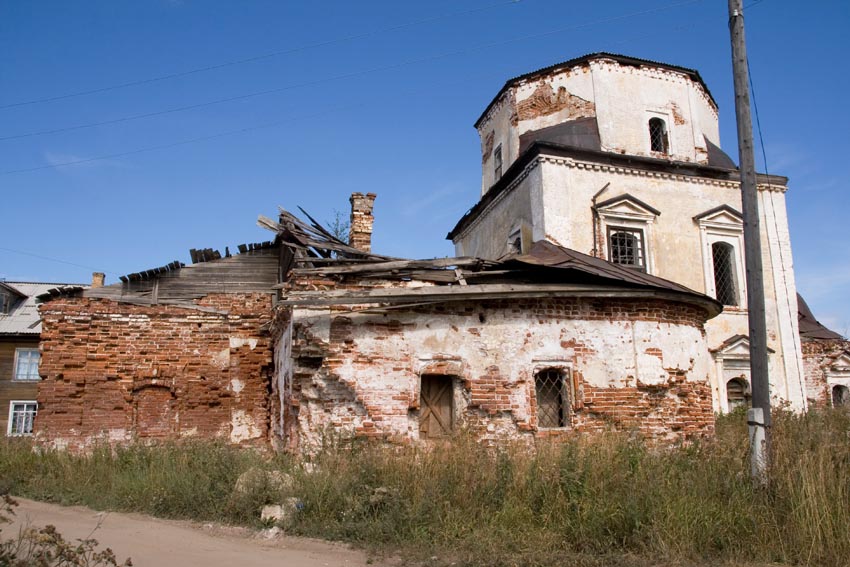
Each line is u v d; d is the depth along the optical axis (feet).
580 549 23.82
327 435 35.42
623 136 69.87
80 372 50.62
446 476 28.53
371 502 27.20
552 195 64.08
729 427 46.55
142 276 53.42
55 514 31.17
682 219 68.49
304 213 50.78
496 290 38.27
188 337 53.16
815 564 22.38
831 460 27.55
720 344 65.46
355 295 36.40
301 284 38.70
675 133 72.28
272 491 29.78
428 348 37.88
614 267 53.57
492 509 26.50
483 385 38.11
